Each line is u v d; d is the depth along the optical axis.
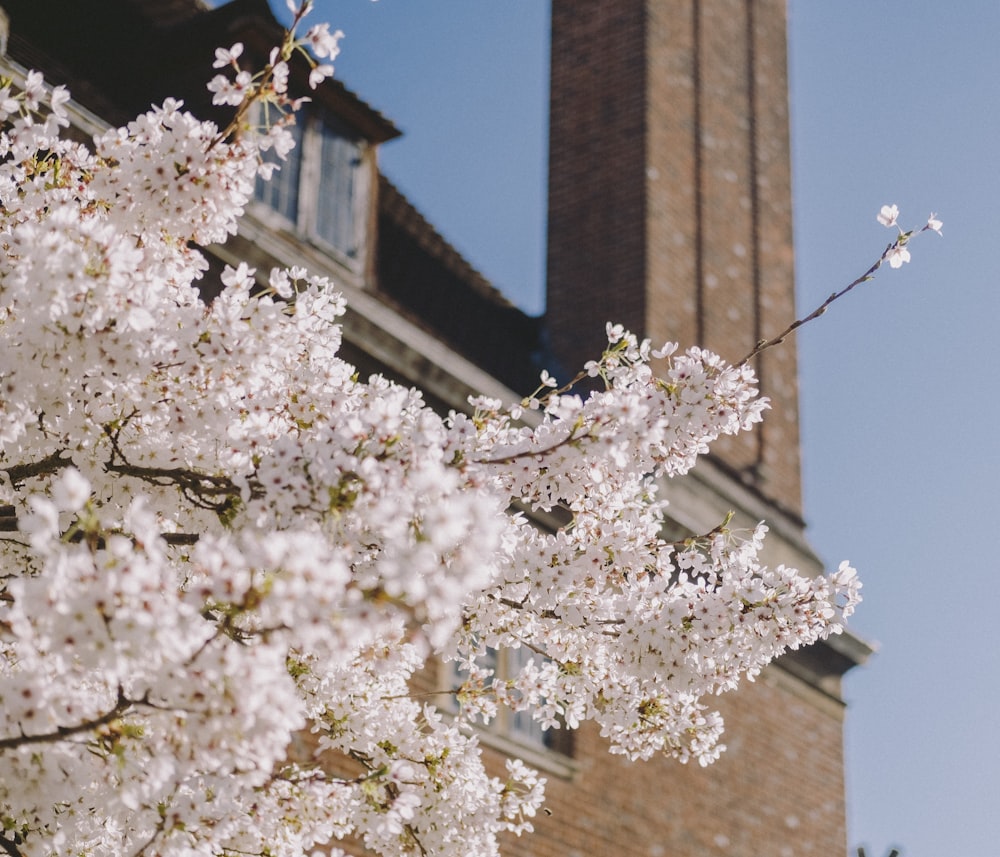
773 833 13.51
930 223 4.21
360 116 11.40
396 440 3.48
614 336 4.27
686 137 15.45
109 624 2.79
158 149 3.89
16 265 3.53
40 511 2.75
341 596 2.83
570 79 15.91
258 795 3.87
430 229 13.76
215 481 3.89
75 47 10.15
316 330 4.29
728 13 16.92
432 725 4.93
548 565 4.26
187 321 3.79
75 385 3.74
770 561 14.24
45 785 3.23
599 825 11.38
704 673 4.28
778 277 16.20
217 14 10.39
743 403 4.22
